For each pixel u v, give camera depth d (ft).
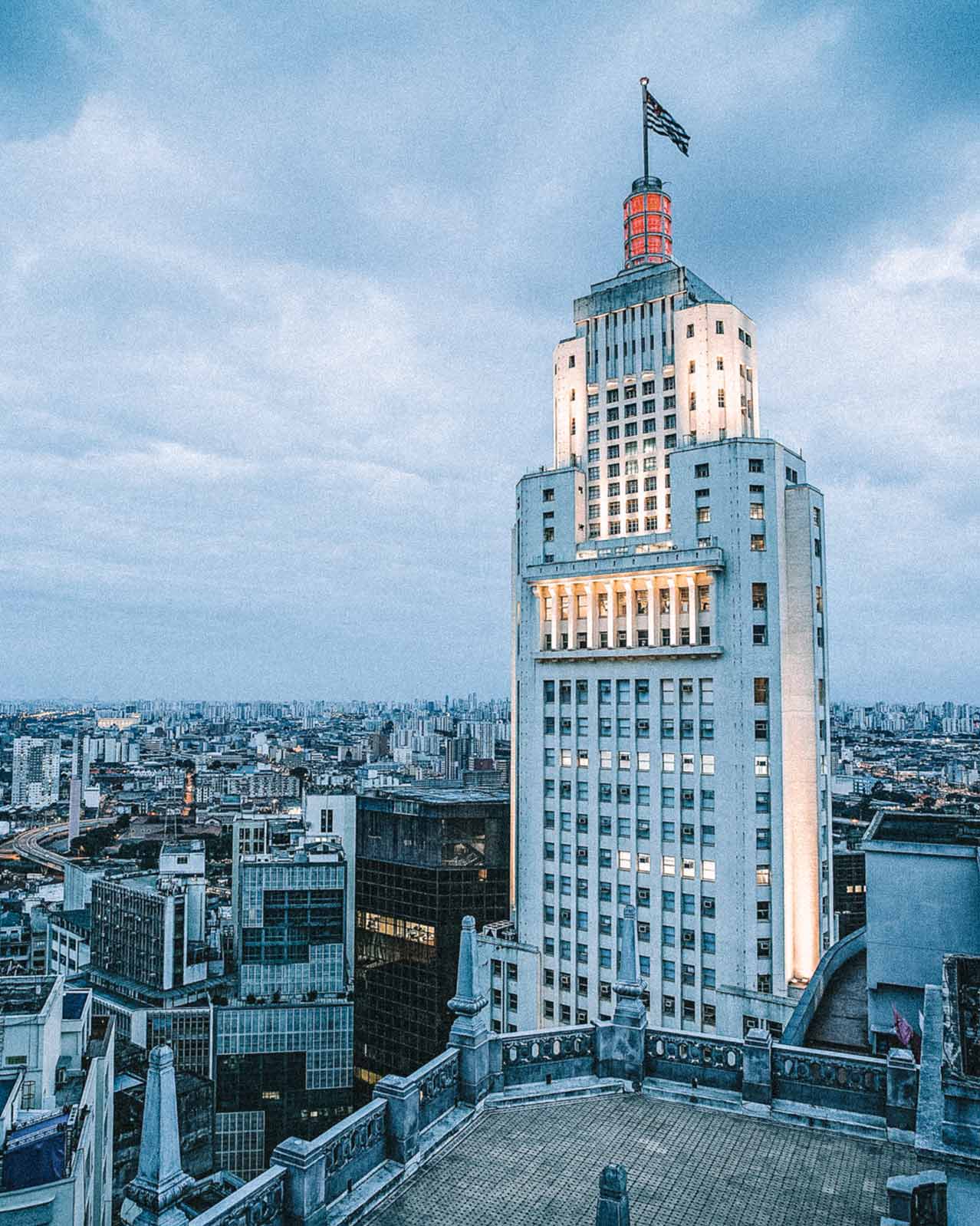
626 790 324.39
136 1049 409.08
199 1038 448.65
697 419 343.46
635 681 323.78
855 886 526.57
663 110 404.57
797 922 304.71
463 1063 71.41
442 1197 58.85
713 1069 75.20
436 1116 67.97
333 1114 454.40
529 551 367.86
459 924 448.65
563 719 345.10
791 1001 275.59
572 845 337.52
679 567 310.45
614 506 364.79
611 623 331.36
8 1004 231.71
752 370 361.51
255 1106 447.01
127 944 507.30
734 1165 62.95
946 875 143.33
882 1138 66.39
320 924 490.49
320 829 564.71
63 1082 236.43
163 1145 49.21
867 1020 150.10
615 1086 75.66
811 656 310.65
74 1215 167.84
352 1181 58.39
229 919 596.29
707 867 303.48
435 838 450.30
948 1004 47.32
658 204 397.60
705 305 344.90
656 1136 67.41
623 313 367.66
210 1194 327.67
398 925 465.06
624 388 364.79
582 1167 62.75
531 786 352.69
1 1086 193.98
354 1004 477.77
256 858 510.99
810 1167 62.49
